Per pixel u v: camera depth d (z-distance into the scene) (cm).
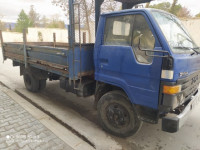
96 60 303
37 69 484
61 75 374
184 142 294
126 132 283
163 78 215
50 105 422
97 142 279
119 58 264
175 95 214
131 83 254
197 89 311
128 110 273
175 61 206
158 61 219
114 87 305
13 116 347
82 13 344
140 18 243
